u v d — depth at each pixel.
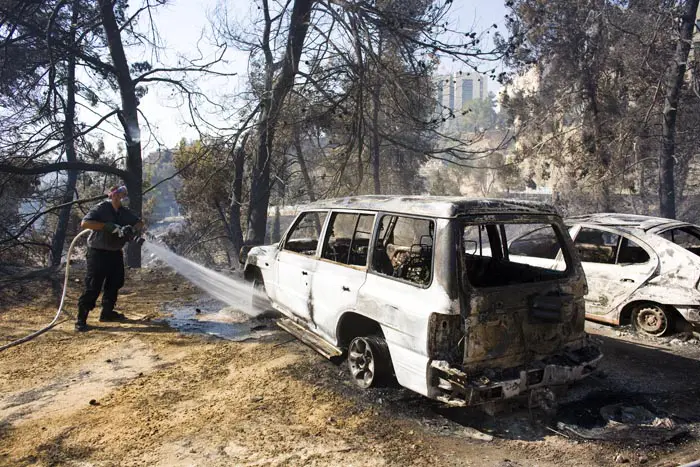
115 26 19.47
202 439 3.93
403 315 4.08
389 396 4.59
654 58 19.56
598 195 21.12
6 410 4.55
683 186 26.12
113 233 6.75
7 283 9.71
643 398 4.62
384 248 5.01
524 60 15.66
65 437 4.02
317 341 5.53
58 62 18.67
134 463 3.61
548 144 23.45
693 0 17.69
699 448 3.74
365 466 3.51
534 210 4.31
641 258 6.73
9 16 16.03
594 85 20.67
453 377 3.69
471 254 5.41
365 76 12.02
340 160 13.41
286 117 13.62
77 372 5.45
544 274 4.58
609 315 6.85
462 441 3.86
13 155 17.89
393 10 11.95
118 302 8.62
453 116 12.28
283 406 4.48
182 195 25.83
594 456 3.62
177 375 5.31
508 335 3.93
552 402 4.22
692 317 6.00
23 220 21.61
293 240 7.04
